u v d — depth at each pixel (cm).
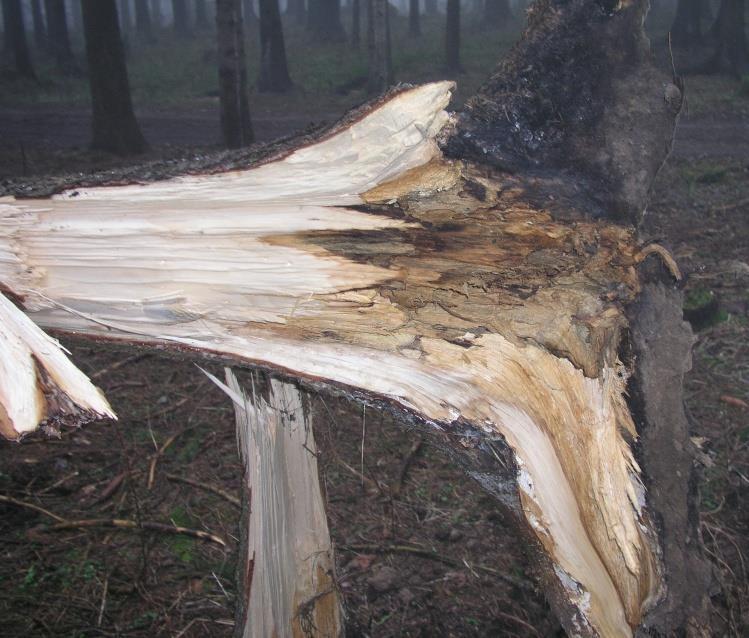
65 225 161
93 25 1058
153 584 308
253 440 215
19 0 1898
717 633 248
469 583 315
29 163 1013
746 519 343
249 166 164
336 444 399
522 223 179
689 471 202
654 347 195
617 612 193
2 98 1728
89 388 135
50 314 167
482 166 177
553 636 275
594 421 191
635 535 196
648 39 180
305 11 3541
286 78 1820
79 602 296
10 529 336
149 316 170
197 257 167
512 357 180
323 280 173
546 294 184
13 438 126
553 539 184
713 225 755
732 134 1179
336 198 169
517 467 178
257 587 219
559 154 182
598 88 181
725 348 497
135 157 1081
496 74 182
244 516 216
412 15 2584
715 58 1716
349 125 164
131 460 389
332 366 174
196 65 2284
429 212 175
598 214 183
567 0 179
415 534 343
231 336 173
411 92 165
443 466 392
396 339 176
